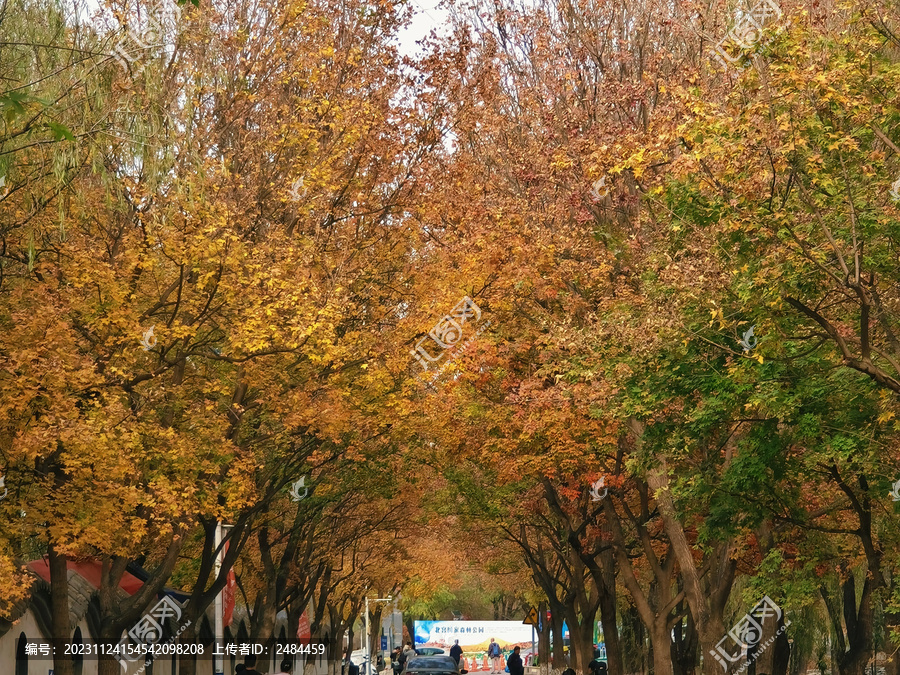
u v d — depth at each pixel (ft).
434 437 89.10
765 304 45.73
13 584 49.44
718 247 49.37
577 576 118.73
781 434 58.18
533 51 76.02
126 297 63.10
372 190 78.48
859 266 45.37
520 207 70.90
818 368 53.88
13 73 49.98
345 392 73.41
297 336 63.82
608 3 74.08
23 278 62.13
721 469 65.16
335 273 74.23
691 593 71.31
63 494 57.52
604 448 75.92
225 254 62.95
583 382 64.13
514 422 75.51
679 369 56.44
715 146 44.32
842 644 120.88
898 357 49.06
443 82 77.15
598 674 105.81
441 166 76.95
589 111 70.64
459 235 75.92
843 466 60.03
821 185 45.21
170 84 61.31
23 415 55.98
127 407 64.75
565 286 71.46
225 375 75.15
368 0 77.36
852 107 43.32
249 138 73.26
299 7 73.00
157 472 63.52
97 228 67.31
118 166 58.23
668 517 71.56
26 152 53.62
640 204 69.05
